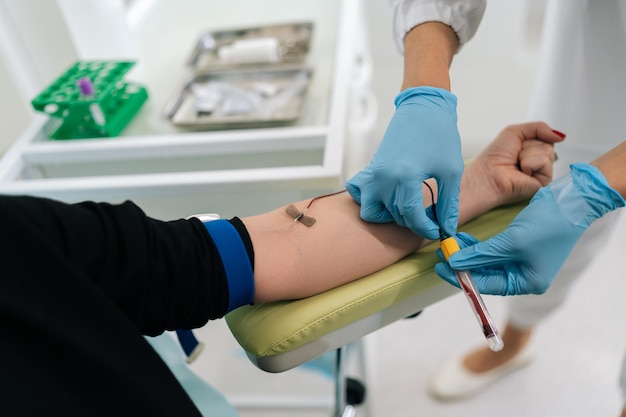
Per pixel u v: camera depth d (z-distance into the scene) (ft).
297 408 4.77
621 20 2.78
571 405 4.70
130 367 1.47
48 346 1.36
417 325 5.56
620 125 3.18
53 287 1.36
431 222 2.17
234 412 2.62
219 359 5.39
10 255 1.32
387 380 5.12
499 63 5.91
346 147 3.73
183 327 1.85
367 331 2.13
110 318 1.43
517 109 6.21
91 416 1.45
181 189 3.14
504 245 2.10
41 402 1.37
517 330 4.52
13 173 3.51
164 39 4.87
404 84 2.68
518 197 2.56
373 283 2.05
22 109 4.45
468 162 2.86
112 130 3.70
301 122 3.67
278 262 2.02
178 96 4.03
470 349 5.17
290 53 4.46
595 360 4.98
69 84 3.75
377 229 2.25
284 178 3.01
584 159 3.46
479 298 1.97
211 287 1.81
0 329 1.32
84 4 3.92
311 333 1.92
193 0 5.45
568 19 2.97
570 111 3.30
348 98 3.75
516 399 4.82
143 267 1.63
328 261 2.09
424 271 2.12
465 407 4.84
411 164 2.19
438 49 2.68
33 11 4.13
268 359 1.92
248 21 5.00
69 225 1.50
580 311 5.36
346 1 4.73
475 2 2.75
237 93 4.05
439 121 2.34
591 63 3.04
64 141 3.67
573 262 3.70
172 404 1.57
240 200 3.52
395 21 3.04
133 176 3.21
